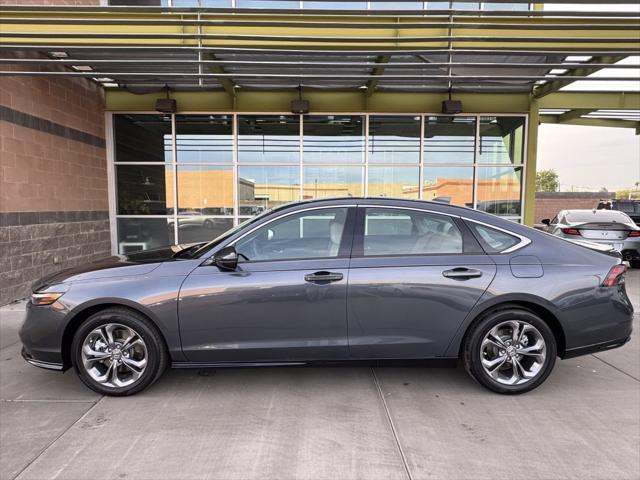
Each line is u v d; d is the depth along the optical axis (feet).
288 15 21.75
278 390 12.06
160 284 11.31
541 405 11.27
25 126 23.02
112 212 32.12
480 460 8.95
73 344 11.46
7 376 13.16
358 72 27.84
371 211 11.98
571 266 11.60
